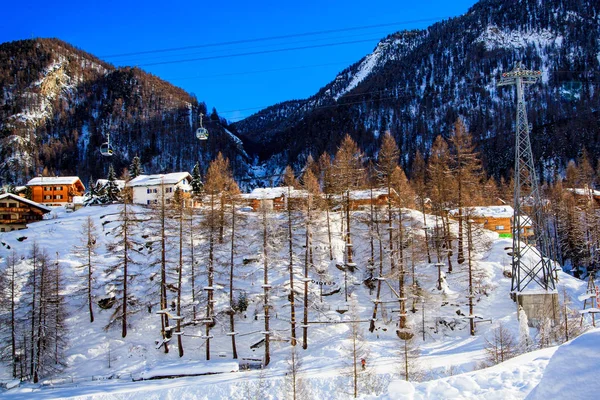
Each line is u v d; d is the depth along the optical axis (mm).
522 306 47781
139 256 62531
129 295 53875
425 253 61562
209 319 46594
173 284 52812
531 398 8430
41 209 88375
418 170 99125
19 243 66188
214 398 35844
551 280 49312
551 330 42250
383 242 60781
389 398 17453
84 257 57469
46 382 42812
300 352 46250
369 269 58406
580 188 111750
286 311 54000
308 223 50094
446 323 49406
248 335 50562
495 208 80188
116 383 41312
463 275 56312
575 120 194125
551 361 8938
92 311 52531
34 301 47188
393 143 60000
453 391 16750
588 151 168625
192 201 73625
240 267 60656
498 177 165500
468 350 42656
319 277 56562
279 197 90875
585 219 83500
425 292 51625
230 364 43188
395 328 49219
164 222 52031
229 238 61156
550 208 91312
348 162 66562
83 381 42750
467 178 59750
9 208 86312
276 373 40625
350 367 38156
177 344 48938
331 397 34000
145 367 44875
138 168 132250
